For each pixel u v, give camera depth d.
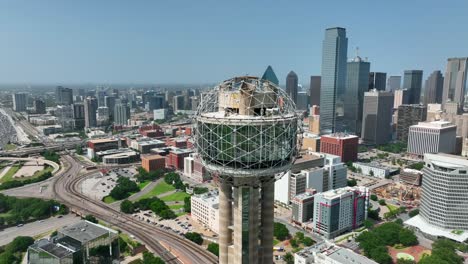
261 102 133.00
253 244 137.00
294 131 134.62
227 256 143.50
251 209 134.25
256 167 127.25
